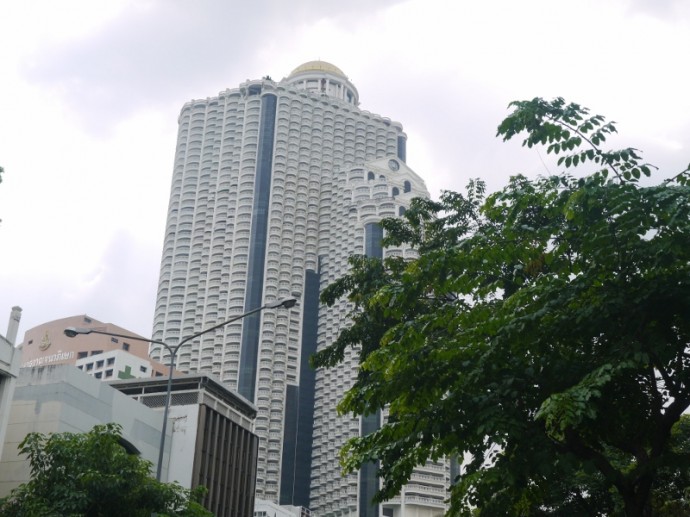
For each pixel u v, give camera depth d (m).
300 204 188.00
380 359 12.52
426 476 143.25
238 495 62.03
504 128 12.27
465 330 12.33
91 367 126.75
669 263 11.02
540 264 12.62
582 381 10.63
